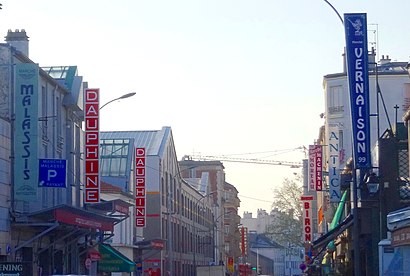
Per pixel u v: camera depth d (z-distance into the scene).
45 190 39.88
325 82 67.56
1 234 32.38
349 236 43.91
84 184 43.78
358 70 31.81
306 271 65.44
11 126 33.50
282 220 99.44
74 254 43.44
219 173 122.38
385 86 61.78
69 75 44.62
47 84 40.28
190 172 122.06
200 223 99.88
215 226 110.88
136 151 60.03
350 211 42.97
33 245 36.72
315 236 86.62
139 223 59.38
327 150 66.12
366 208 35.16
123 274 57.09
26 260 36.00
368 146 31.34
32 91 33.53
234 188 138.88
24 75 33.53
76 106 43.94
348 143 65.69
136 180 59.72
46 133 39.91
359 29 31.88
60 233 39.59
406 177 33.66
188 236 89.44
